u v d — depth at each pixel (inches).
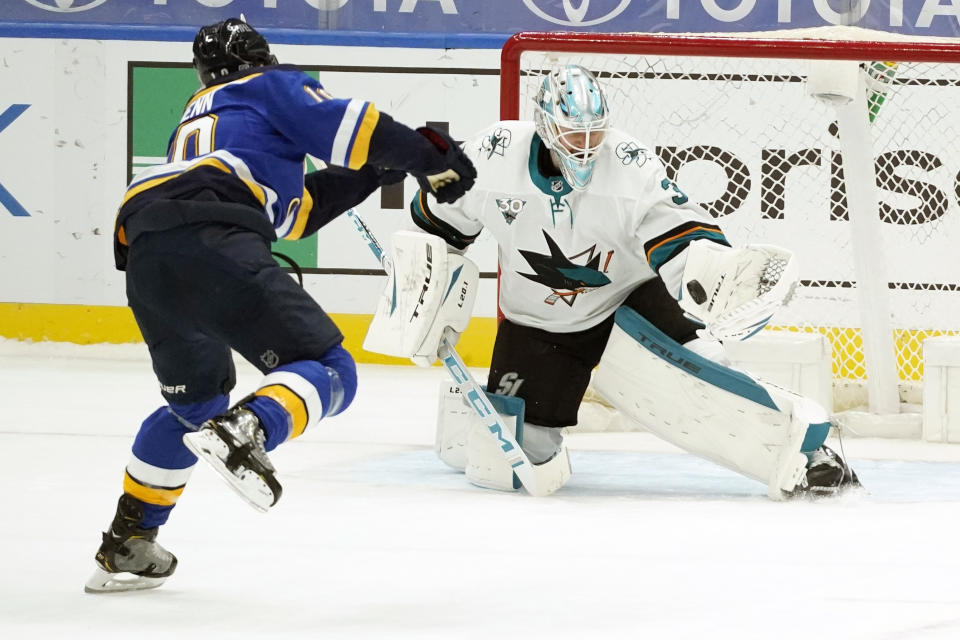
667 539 410.6
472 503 481.1
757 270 462.6
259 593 332.8
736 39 660.1
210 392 323.9
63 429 679.7
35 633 291.4
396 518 443.8
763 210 957.2
